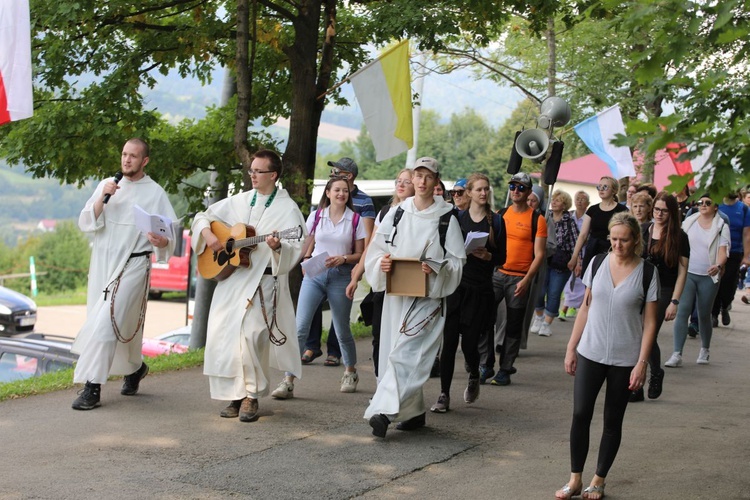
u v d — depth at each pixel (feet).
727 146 13.62
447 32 39.04
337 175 27.94
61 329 97.66
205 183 50.16
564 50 64.44
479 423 25.22
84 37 45.96
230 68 48.24
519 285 30.12
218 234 24.75
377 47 47.09
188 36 45.14
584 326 19.40
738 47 17.34
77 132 44.32
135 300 25.30
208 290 45.27
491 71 69.31
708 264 35.12
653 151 13.80
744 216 45.75
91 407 25.07
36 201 399.85
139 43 46.11
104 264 25.39
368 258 23.68
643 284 18.71
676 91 16.38
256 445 22.15
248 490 18.89
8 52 26.94
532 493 19.33
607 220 36.60
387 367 23.04
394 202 26.37
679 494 19.44
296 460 21.08
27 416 24.25
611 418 18.95
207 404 26.04
